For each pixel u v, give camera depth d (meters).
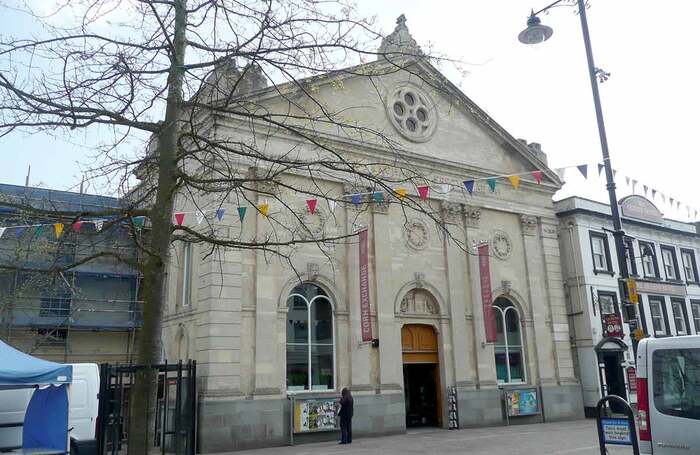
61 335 25.05
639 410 8.60
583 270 28.41
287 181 20.98
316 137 10.82
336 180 21.98
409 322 23.16
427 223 24.38
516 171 27.92
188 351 20.03
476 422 23.31
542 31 15.34
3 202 9.10
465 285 24.84
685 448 7.99
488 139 27.45
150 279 8.53
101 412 10.77
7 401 13.97
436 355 23.73
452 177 25.48
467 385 23.56
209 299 18.75
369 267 22.39
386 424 21.08
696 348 8.16
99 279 25.72
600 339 27.89
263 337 19.28
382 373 21.45
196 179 8.90
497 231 26.70
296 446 18.64
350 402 19.20
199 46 8.81
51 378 11.29
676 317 32.78
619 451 15.10
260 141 20.28
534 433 20.78
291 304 20.62
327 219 21.42
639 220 32.25
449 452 16.22
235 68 9.16
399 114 24.97
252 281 19.67
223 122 18.97
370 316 21.38
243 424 18.27
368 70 9.88
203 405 17.84
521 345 26.19
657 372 8.48
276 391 19.12
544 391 25.69
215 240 9.05
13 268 10.21
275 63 8.49
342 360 20.94
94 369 16.31
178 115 9.16
